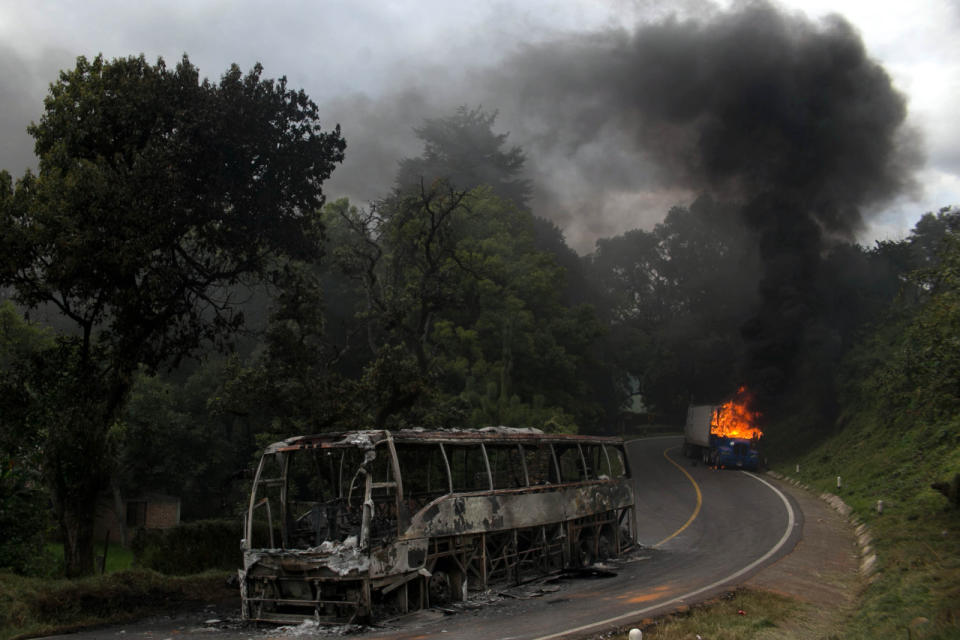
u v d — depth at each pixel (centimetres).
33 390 1748
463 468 1590
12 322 2983
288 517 1309
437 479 1523
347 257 2714
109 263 1559
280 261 3120
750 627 1108
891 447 3212
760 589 1430
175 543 1636
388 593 1233
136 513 4103
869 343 4569
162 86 1678
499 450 1648
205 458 4256
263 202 1789
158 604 1323
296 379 2022
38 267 1594
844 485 3144
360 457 1411
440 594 1327
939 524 1908
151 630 1125
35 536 1816
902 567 1531
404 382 2152
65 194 1524
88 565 1623
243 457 4431
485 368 4412
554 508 1689
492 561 1478
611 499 1986
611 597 1402
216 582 1488
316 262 2059
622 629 1064
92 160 1692
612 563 1883
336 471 1435
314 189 1906
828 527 2441
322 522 1265
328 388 2058
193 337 1880
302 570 1171
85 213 1544
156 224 1609
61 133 1694
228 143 1683
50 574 1784
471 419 3412
